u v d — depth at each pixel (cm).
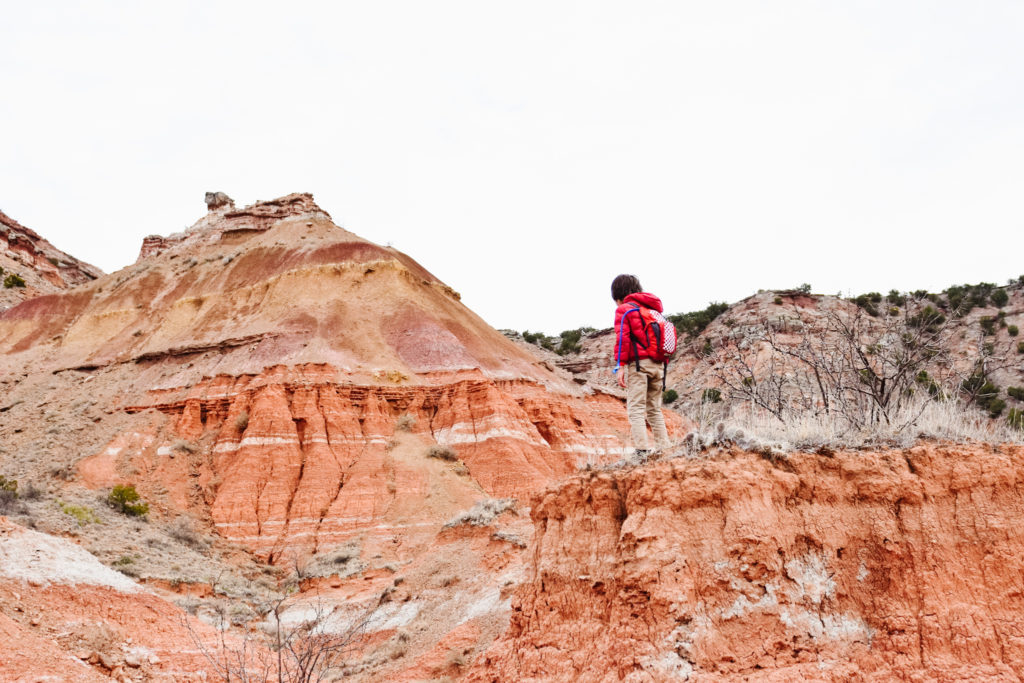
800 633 804
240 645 2209
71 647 1839
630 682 790
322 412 5772
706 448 946
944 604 799
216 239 10375
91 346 8294
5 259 13012
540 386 6956
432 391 6238
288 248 8825
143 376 6975
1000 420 1046
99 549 3359
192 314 8000
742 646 804
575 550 962
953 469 867
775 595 821
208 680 1914
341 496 5047
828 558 847
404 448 5578
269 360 6412
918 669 765
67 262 14988
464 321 7988
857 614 819
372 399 5997
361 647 2477
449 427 5906
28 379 7731
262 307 7538
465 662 2083
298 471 5347
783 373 1545
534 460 5738
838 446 924
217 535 4822
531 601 995
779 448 913
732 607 824
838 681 763
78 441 5919
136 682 1798
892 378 1471
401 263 8250
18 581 1969
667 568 845
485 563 2878
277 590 3944
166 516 4928
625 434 7088
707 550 855
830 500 877
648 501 899
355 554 4381
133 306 8819
